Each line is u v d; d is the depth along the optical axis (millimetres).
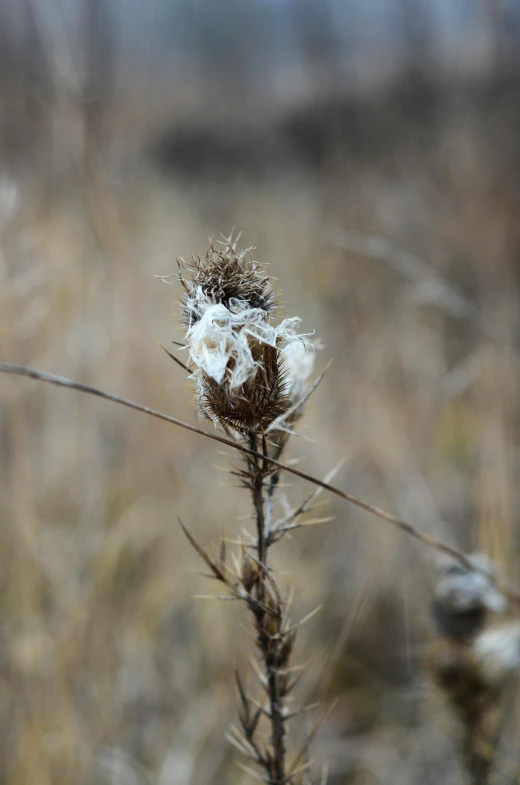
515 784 2141
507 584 2221
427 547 3326
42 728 2408
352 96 8531
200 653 3061
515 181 5660
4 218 3045
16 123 4496
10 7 4832
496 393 3541
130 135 6047
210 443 3840
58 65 3646
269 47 10602
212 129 9914
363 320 4637
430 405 4109
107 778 2545
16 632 2725
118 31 5465
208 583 3135
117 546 3016
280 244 6320
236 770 2711
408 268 4383
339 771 2848
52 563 2906
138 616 2926
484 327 3996
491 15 5578
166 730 2852
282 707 1412
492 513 2809
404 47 8367
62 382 1290
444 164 6500
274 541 1375
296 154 9141
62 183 3818
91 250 3814
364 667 3188
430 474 3775
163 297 4328
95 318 3633
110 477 3439
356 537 3578
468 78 6664
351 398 4090
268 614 1371
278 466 1329
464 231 5461
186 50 9281
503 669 1966
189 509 3434
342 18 9203
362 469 3729
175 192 8820
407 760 2846
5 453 3133
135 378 3605
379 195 6445
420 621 3010
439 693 2045
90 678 2688
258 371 1229
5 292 2941
